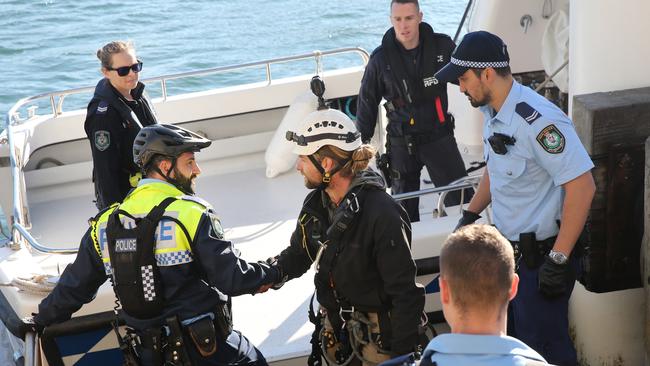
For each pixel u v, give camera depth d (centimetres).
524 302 311
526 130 287
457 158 447
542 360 173
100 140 359
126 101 374
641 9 325
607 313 346
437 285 366
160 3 1872
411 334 262
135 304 266
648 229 317
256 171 558
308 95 529
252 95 548
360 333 275
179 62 1490
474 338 174
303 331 351
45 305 281
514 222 307
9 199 496
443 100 436
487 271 176
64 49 1580
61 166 539
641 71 333
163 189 270
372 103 444
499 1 499
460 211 382
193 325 270
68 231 501
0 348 429
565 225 288
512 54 520
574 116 334
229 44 1580
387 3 1766
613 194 329
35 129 514
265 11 1775
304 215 282
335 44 1570
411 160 446
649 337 327
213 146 558
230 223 483
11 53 1568
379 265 262
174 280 265
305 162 263
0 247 390
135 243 262
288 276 289
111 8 1833
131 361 279
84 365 335
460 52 292
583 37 335
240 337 293
